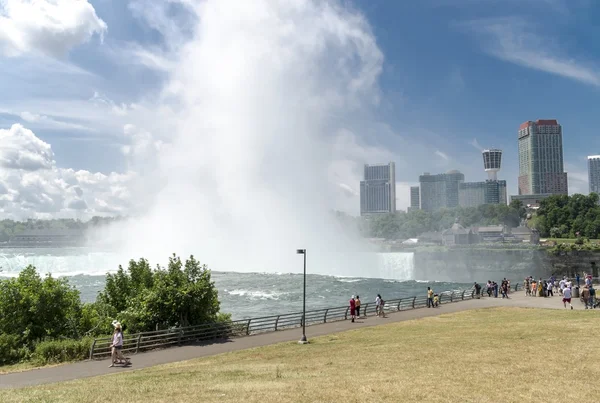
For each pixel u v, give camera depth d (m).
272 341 33.03
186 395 17.20
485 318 39.38
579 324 32.62
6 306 32.69
